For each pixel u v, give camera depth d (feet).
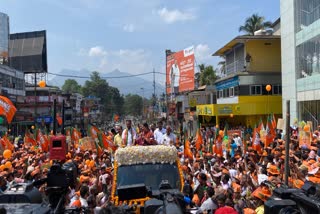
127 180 28.53
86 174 38.83
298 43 95.76
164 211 13.85
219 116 135.44
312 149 45.44
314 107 87.92
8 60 175.73
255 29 162.50
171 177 28.84
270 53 123.85
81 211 16.17
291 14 98.94
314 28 85.56
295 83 97.76
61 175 15.05
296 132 66.74
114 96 429.38
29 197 12.89
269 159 37.83
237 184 32.81
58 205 14.46
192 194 28.96
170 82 204.74
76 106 263.08
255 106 121.49
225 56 148.15
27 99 185.37
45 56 190.39
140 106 514.68
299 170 31.63
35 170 35.12
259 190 23.89
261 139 57.52
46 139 64.75
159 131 43.16
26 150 64.08
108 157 50.14
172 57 200.13
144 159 29.45
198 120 149.18
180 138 91.35
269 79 121.90
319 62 84.17
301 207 11.43
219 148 56.59
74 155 54.90
